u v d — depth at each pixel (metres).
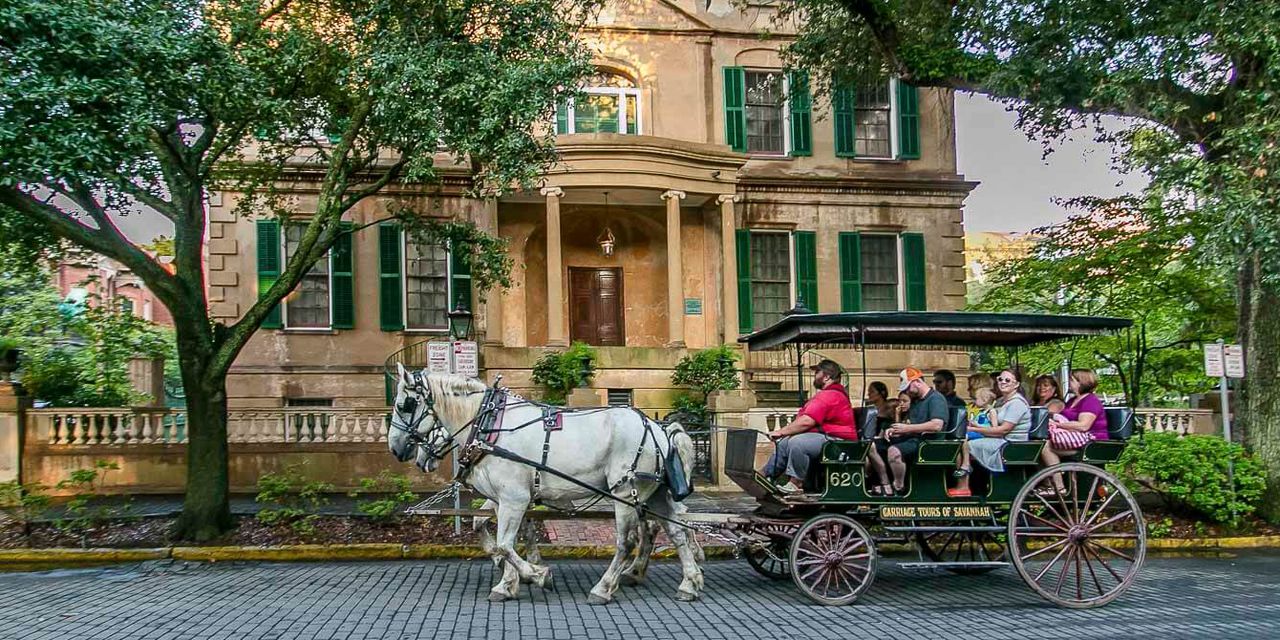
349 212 23.58
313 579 10.80
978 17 15.08
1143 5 13.90
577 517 10.80
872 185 25.80
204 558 12.37
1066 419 10.84
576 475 9.58
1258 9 12.64
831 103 21.41
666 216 24.59
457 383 9.94
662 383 22.33
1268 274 13.29
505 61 12.80
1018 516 9.62
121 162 11.24
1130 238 18.44
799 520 9.83
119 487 17.02
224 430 13.46
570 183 22.22
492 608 9.09
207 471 13.17
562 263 25.48
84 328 22.56
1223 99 14.43
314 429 17.89
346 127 14.69
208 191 17.30
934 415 9.90
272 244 23.28
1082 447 10.22
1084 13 14.05
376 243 23.80
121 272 39.09
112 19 11.03
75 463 17.02
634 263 25.78
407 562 12.24
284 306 23.28
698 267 25.17
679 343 22.58
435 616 8.70
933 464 9.62
